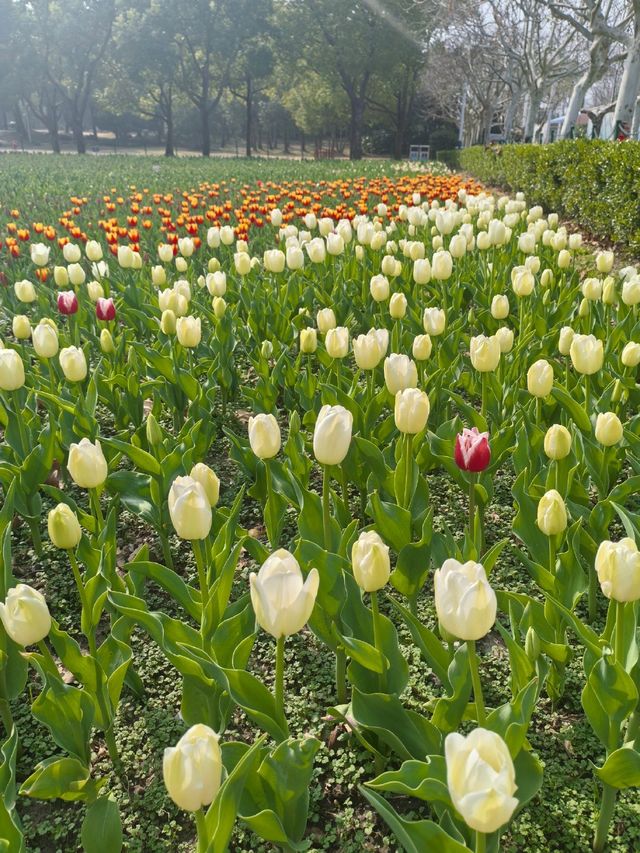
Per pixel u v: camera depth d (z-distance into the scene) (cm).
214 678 67
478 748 40
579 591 84
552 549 84
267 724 65
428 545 88
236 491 138
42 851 74
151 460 107
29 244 335
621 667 62
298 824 64
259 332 182
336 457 75
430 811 75
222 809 52
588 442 107
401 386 94
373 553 61
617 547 59
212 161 1321
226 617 79
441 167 1145
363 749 82
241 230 291
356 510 130
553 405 129
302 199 408
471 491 89
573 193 425
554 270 224
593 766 76
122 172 943
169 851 73
